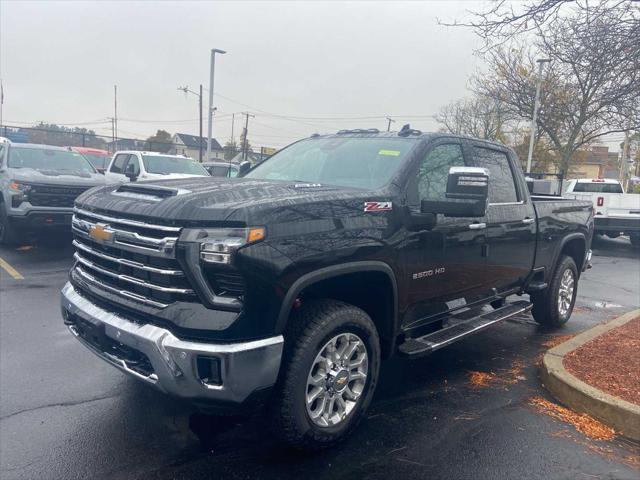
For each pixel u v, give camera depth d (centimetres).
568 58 563
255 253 298
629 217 1490
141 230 321
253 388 302
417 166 420
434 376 490
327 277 334
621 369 459
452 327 471
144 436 365
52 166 1124
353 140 481
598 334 558
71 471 323
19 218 992
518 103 1959
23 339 548
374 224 367
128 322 324
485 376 492
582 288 954
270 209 311
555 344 595
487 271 499
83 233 378
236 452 348
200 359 298
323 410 347
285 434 327
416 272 407
